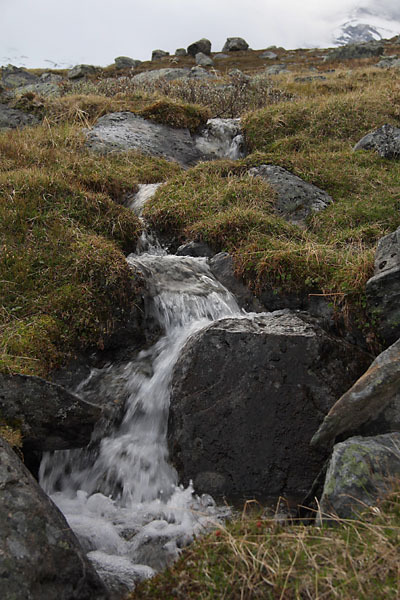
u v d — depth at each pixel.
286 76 20.84
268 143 11.53
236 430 4.42
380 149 9.69
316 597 2.47
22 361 4.88
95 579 2.93
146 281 6.11
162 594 2.78
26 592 2.58
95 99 13.32
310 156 9.52
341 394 4.46
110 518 4.09
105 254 6.07
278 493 4.25
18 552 2.70
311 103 12.50
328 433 3.72
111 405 4.97
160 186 8.72
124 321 5.79
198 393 4.55
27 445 4.20
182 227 7.63
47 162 9.13
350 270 5.55
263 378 4.48
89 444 4.69
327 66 31.30
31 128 11.73
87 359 5.51
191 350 4.69
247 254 6.26
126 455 4.66
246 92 16.08
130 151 10.82
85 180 8.65
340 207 7.91
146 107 12.73
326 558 2.68
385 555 2.57
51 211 6.96
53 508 3.08
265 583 2.64
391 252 5.17
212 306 5.98
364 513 3.00
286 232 7.00
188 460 4.45
